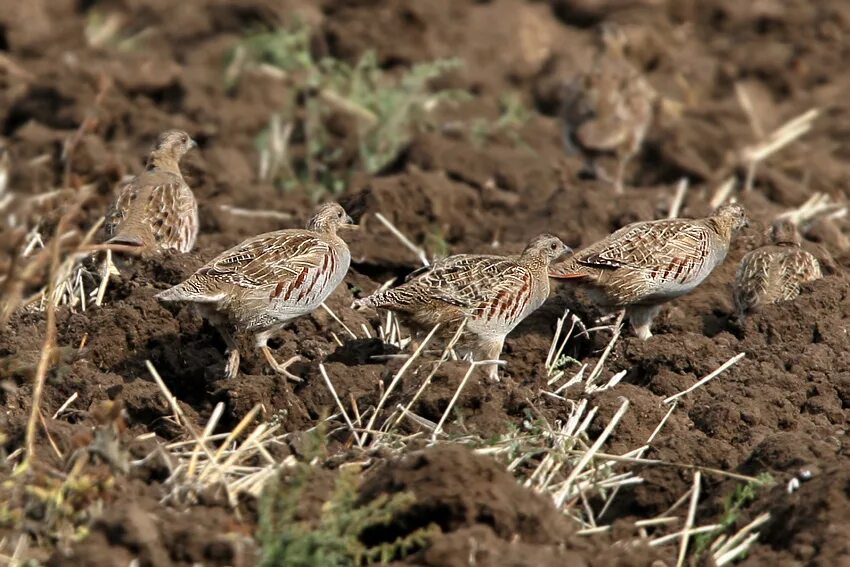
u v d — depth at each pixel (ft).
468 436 68.64
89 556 55.62
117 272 89.56
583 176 132.98
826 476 63.05
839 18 177.58
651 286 86.94
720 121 151.33
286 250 79.10
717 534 62.85
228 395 73.82
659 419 73.67
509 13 174.40
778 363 80.79
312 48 162.71
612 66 131.03
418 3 168.04
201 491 62.18
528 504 59.98
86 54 163.84
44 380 75.36
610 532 63.57
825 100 159.74
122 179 117.29
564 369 82.28
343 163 137.28
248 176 130.72
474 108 152.25
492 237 110.63
